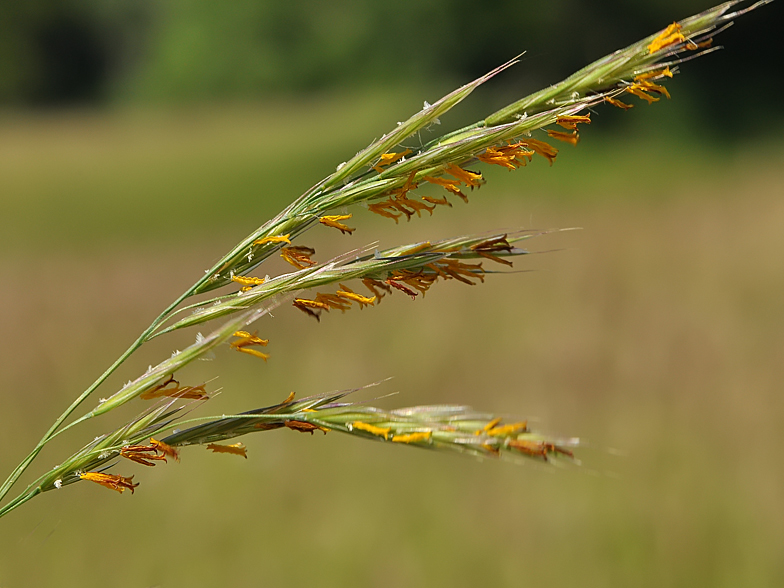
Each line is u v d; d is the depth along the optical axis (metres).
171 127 42.31
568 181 24.45
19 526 4.04
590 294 8.65
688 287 8.91
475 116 34.06
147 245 14.94
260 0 55.28
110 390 5.94
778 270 9.48
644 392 5.66
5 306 8.78
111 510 4.20
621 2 36.50
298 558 3.85
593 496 4.25
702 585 3.60
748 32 36.50
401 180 1.33
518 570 3.70
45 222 20.91
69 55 70.62
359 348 6.86
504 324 7.62
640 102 37.12
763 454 4.61
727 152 32.97
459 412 1.31
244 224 19.23
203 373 6.27
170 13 63.53
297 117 43.91
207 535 4.00
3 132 41.19
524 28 38.94
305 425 1.34
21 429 5.22
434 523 4.12
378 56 49.56
